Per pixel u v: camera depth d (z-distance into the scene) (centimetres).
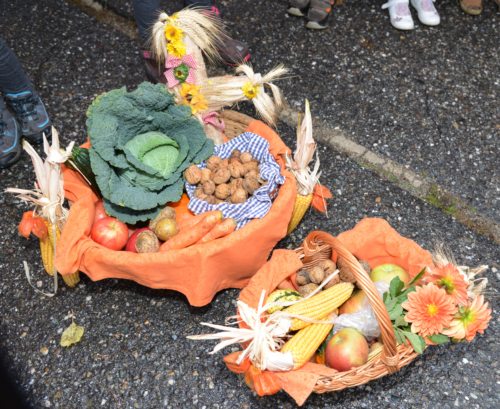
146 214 214
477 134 283
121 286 234
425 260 206
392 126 285
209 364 216
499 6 336
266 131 228
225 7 332
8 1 334
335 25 326
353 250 211
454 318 186
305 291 202
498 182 267
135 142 208
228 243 195
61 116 286
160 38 213
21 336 223
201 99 218
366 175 268
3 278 237
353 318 192
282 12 330
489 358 218
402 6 324
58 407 207
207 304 227
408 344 187
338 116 288
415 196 262
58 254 197
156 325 225
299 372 179
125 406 208
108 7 332
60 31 322
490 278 238
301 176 215
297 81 301
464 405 207
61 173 201
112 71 306
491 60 314
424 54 315
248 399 208
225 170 217
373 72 306
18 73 248
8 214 254
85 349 220
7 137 258
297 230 249
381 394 208
